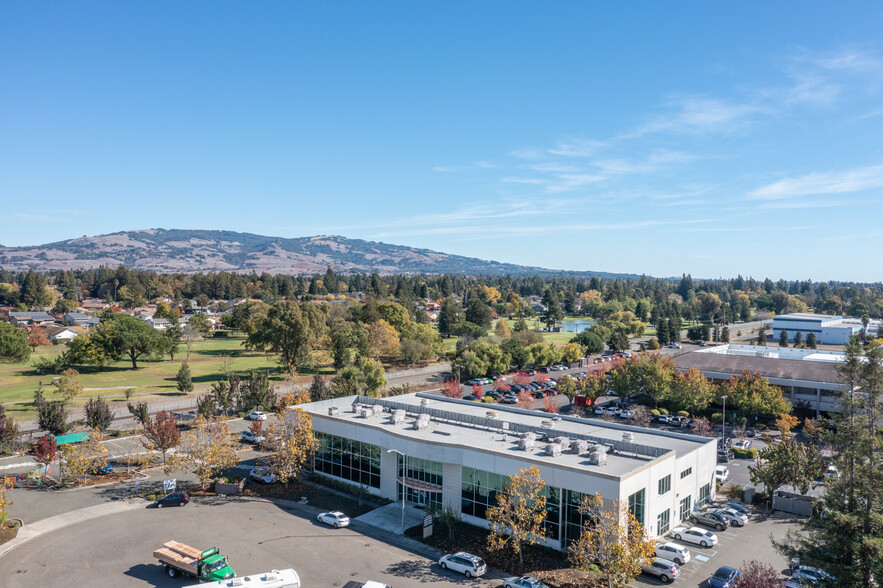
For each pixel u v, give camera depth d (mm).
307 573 41344
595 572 41656
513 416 65312
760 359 107688
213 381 120875
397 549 45562
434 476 53438
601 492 43031
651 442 55844
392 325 169625
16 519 50250
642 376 98250
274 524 50188
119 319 139625
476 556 42062
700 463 54656
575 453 49750
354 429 59062
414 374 137000
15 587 39062
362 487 57000
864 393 41812
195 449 58250
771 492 56625
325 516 50062
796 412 95438
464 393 114062
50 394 102688
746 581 35656
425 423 58500
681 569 42969
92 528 48938
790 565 42562
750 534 49688
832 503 38969
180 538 47125
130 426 82188
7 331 128875
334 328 150750
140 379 122562
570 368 150375
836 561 37344
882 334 186500
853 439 40281
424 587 39500
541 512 45250
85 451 60750
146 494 56688
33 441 72125
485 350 132875
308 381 122375
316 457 63188
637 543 37375
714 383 101938
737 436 82625
